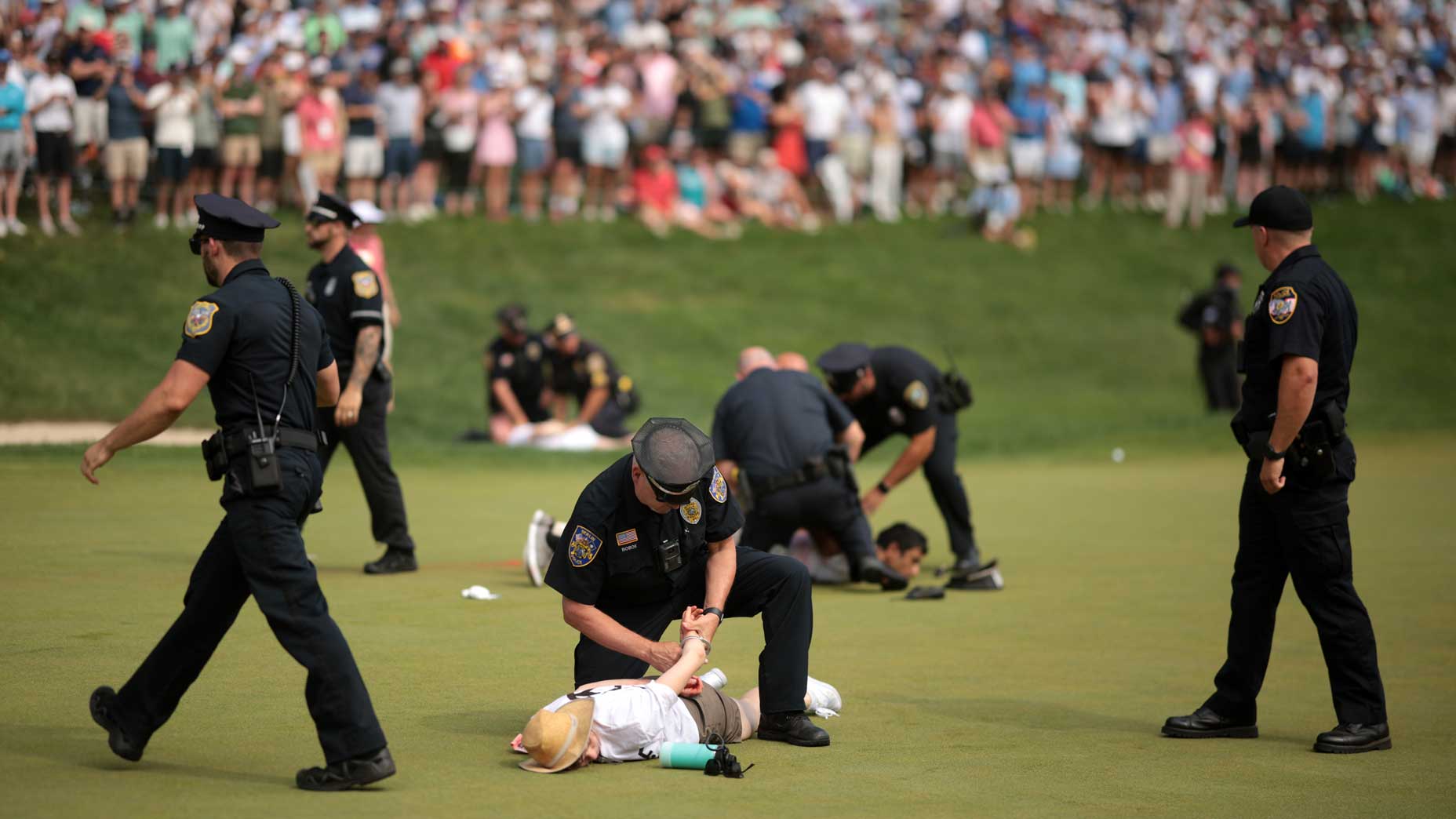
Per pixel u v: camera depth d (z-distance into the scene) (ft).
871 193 336.90
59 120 223.51
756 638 89.20
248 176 241.14
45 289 216.54
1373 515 150.41
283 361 55.57
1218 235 355.36
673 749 59.36
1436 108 392.68
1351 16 390.83
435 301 260.01
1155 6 366.22
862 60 334.85
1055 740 66.49
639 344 266.98
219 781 54.85
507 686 72.84
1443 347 329.31
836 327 289.74
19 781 53.72
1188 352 311.47
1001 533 140.05
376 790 54.29
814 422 104.32
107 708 56.03
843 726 68.13
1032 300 317.83
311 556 113.91
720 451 105.50
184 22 235.40
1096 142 354.13
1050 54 347.56
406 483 162.40
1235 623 68.23
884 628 93.50
